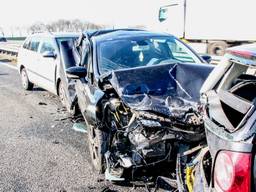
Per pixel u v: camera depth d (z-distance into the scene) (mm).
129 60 5066
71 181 4145
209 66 4348
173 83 4242
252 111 1764
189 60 5258
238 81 2301
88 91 4559
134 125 3613
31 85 10117
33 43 9781
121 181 3951
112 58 5070
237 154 1723
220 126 1961
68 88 6383
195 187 2246
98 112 4062
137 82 4195
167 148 3512
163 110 3508
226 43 15570
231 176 1742
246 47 2062
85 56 5535
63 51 6969
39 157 4945
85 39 5770
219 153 1865
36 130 6234
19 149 5293
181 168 2760
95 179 4168
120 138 3846
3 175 4395
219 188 1845
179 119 3383
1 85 11164
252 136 1705
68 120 6812
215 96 2275
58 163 4707
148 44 5398
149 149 3496
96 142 4230
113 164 3863
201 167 2258
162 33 5898
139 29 6289
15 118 7098
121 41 5402
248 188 1697
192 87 4082
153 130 3438
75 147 5305
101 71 4797
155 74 4332
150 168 3693
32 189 3986
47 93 9633
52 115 7254
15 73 13828
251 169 1694
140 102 3809
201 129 3338
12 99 8969
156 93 4105
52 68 8031
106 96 4203
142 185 3816
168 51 5391
